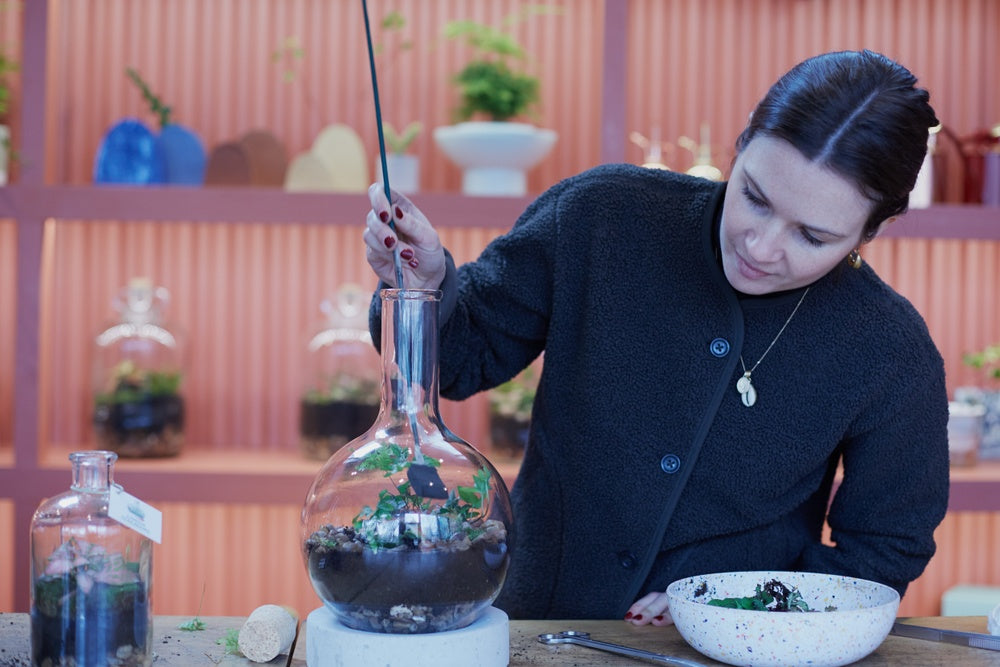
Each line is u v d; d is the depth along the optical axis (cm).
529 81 245
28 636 108
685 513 127
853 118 101
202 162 242
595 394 127
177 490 233
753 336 125
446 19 262
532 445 137
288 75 254
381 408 100
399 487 94
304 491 235
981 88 266
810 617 99
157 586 260
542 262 133
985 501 235
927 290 267
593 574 129
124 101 260
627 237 129
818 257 107
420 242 115
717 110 266
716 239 125
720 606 107
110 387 243
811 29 265
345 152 244
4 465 233
